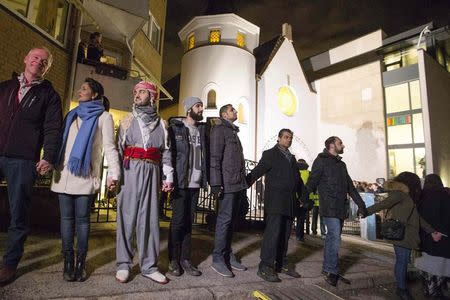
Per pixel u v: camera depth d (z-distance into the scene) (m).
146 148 3.26
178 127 3.71
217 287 3.27
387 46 18.78
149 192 3.27
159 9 13.87
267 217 3.98
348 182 4.38
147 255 3.23
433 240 4.29
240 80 17.95
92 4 8.41
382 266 5.36
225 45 18.09
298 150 19.86
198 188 3.77
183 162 3.61
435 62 17.69
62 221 2.96
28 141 2.82
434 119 16.58
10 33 6.43
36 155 2.90
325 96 21.36
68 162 2.92
